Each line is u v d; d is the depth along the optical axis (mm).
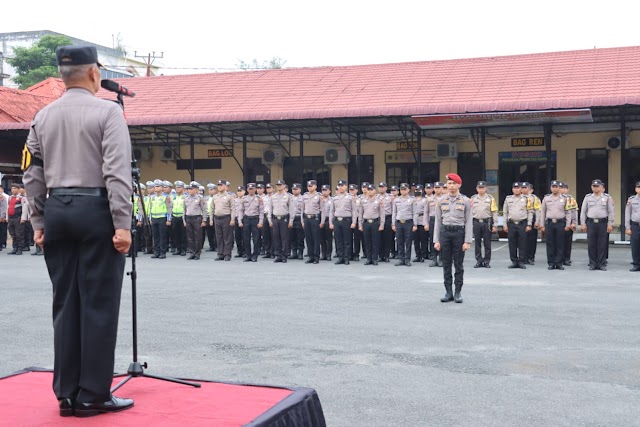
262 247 21141
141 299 10789
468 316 9188
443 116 20719
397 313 9445
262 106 24156
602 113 22000
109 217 3883
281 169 28812
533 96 21312
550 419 5051
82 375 3762
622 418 5062
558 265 15828
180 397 4000
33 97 28688
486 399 5547
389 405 5402
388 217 18047
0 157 25781
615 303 10273
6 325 8695
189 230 19188
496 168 26016
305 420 3891
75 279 3895
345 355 7008
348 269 16000
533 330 8211
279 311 9625
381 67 27109
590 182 24953
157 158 30000
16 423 3584
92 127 3879
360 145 26516
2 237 22188
